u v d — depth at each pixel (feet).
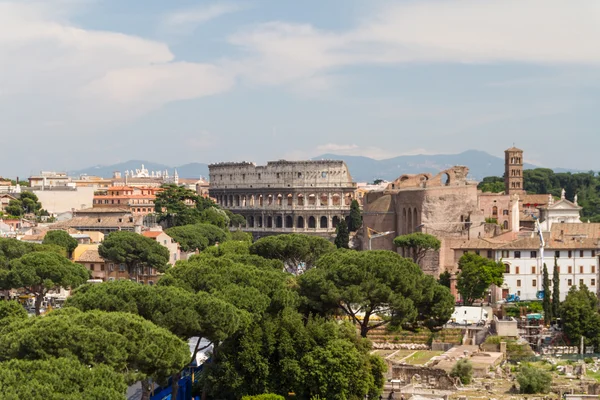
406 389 561.43
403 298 585.22
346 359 488.44
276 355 495.00
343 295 573.33
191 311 437.99
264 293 517.96
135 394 472.44
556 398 572.10
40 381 312.71
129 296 439.63
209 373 489.26
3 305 493.77
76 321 378.94
